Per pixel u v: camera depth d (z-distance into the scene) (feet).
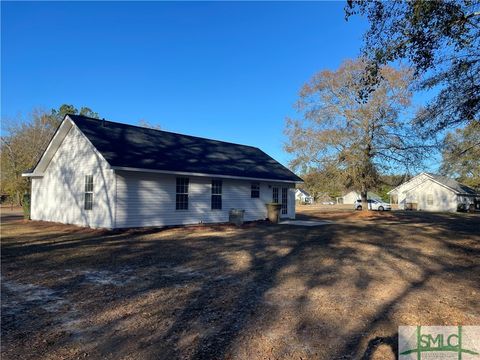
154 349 13.50
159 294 20.61
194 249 36.55
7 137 133.28
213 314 17.25
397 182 102.42
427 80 37.50
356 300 19.57
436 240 44.70
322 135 99.86
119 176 51.62
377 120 96.07
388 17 27.68
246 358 12.76
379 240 44.11
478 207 167.32
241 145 86.69
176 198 58.90
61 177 62.08
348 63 95.20
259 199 73.41
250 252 34.91
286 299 19.70
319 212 116.06
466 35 28.53
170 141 68.08
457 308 18.35
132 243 40.68
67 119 58.23
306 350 13.41
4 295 20.39
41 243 40.40
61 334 14.87
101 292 20.98
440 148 82.23
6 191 133.08
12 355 12.99
